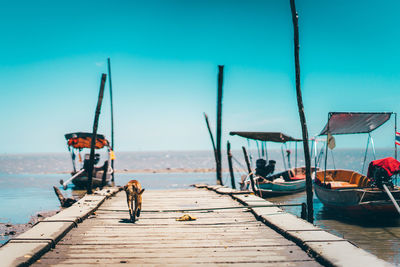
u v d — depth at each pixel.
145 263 5.38
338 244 5.86
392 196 12.04
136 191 9.17
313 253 5.58
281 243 6.53
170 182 36.53
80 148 28.06
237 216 9.81
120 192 17.75
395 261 8.12
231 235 7.36
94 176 27.83
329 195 15.33
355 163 97.19
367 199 13.07
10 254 5.32
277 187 21.05
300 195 22.44
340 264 4.78
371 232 11.62
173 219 9.45
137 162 139.12
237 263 5.37
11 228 12.62
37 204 19.41
